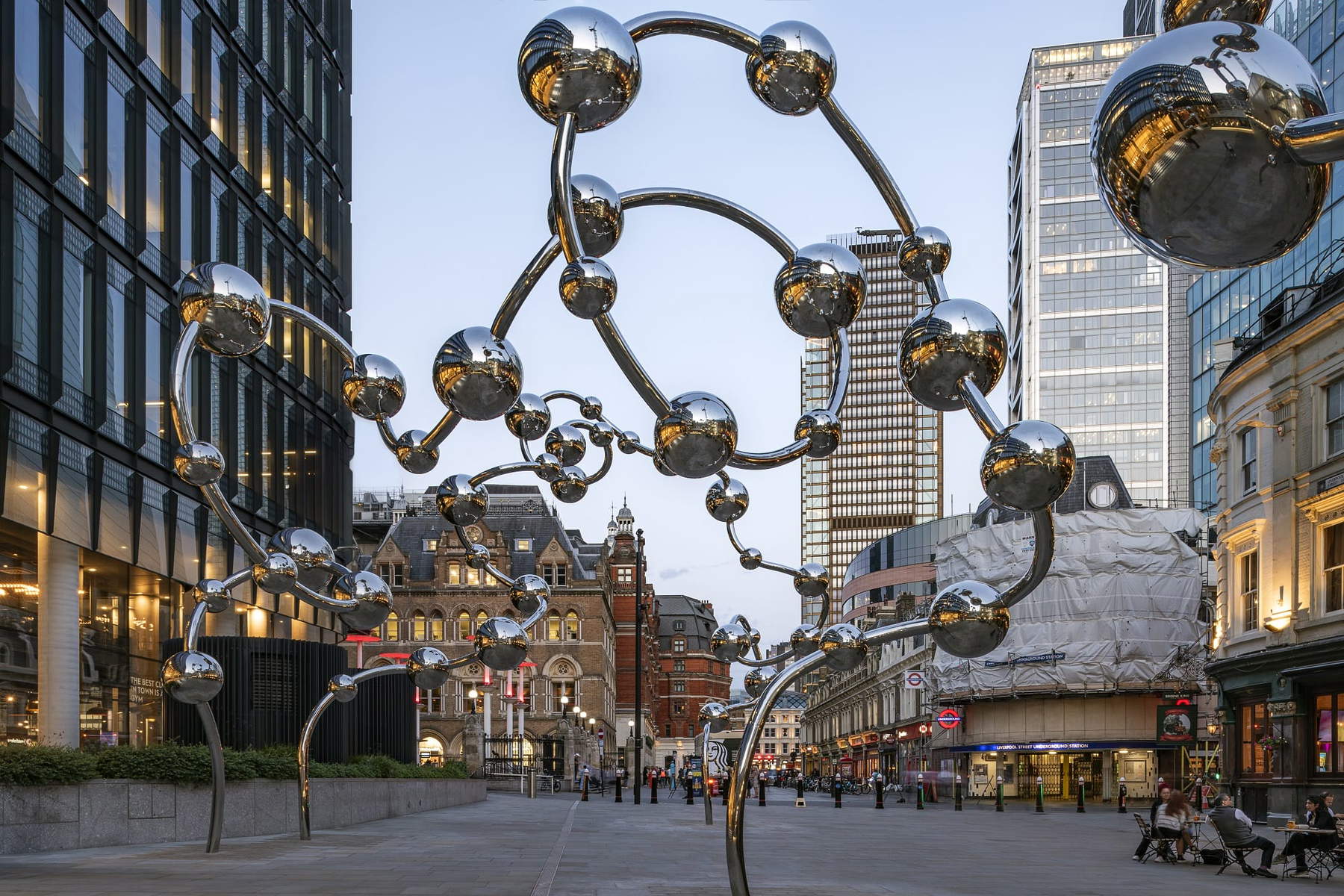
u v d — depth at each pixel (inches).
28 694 985.5
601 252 187.2
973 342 150.1
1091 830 1208.8
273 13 1475.1
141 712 1178.0
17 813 642.2
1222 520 1320.1
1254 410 1241.4
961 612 227.1
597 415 388.2
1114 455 5132.9
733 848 267.7
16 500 880.3
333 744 1053.2
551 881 529.3
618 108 140.2
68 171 960.3
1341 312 1070.4
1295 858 725.3
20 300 887.7
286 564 384.5
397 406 252.8
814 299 181.6
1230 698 1291.8
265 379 1395.2
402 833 899.4
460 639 3248.0
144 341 1093.8
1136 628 2204.7
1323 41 1683.1
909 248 183.0
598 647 3270.2
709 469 162.7
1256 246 76.2
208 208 1251.8
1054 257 5344.5
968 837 1031.6
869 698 3831.2
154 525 1107.9
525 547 3371.1
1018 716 2352.4
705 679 6058.1
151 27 1123.9
